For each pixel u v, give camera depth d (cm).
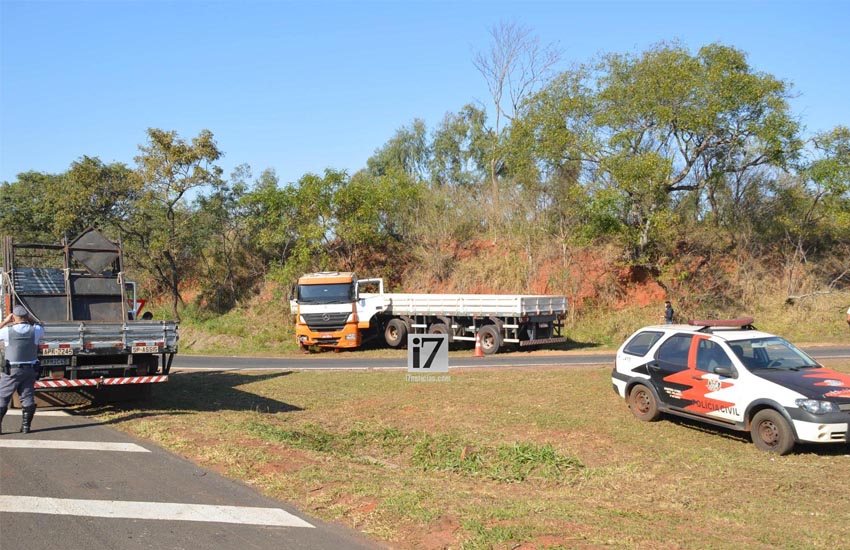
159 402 1268
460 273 3319
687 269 2967
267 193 3322
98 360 1096
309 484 708
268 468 765
